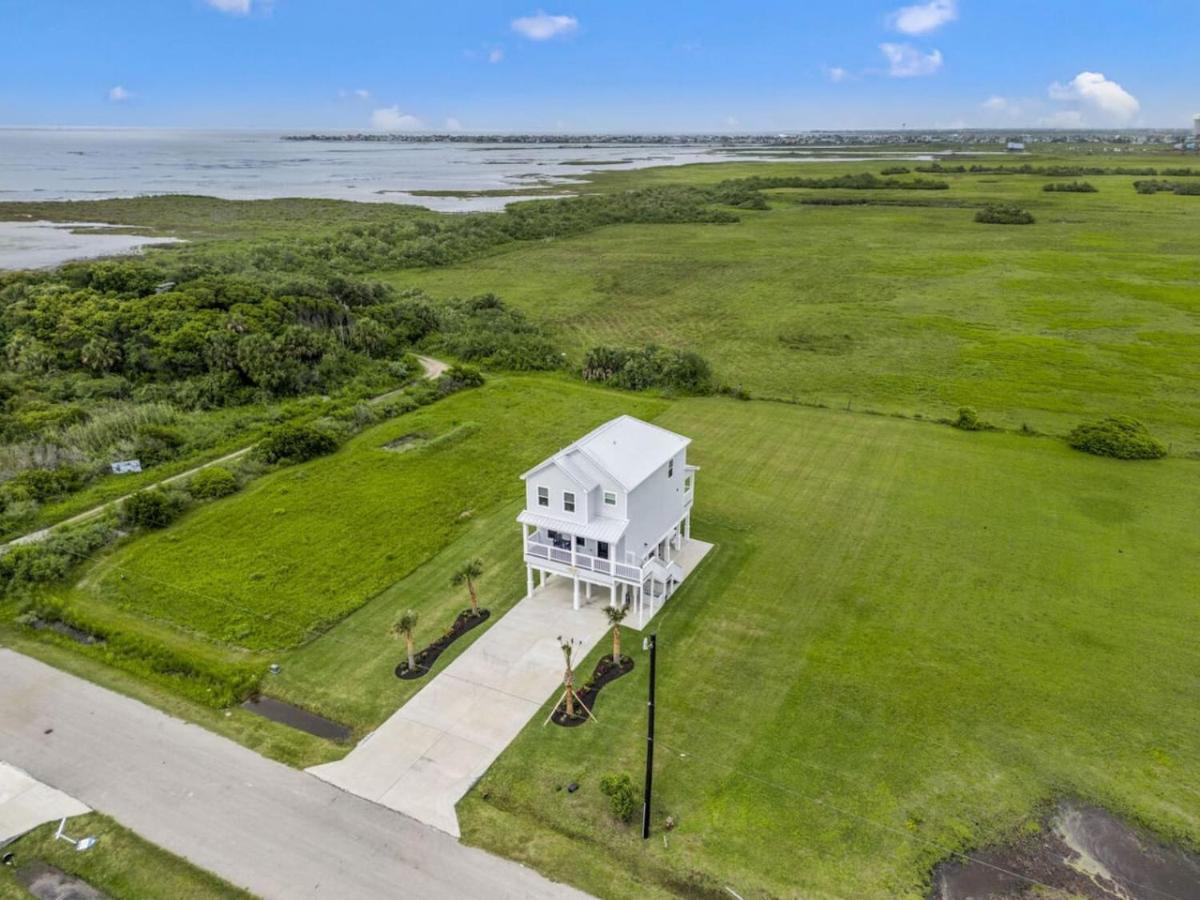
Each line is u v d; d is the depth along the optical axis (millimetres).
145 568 33500
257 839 20109
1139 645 27469
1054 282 88625
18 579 31891
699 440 47281
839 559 33531
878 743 23109
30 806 21125
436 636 28625
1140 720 23891
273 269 88500
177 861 19500
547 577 32594
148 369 56750
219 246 104938
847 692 25312
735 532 35969
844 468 42875
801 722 24016
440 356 66500
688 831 20188
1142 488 39875
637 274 99750
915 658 26938
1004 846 19656
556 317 80062
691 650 27625
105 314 59219
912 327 73125
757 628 28812
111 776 22219
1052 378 58281
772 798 21188
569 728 23938
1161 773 21859
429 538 35969
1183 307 76625
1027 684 25547
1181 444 45938
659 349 62406
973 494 39469
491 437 48406
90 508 39031
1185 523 36094
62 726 24250
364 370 60625
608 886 18656
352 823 20562
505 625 29219
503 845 19828
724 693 25375
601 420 51125
